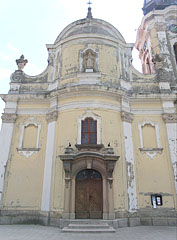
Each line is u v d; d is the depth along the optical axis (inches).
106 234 403.2
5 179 562.3
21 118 632.4
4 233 409.4
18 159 582.9
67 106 597.9
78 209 503.8
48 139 585.9
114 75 655.1
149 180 560.1
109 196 495.8
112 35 734.5
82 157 516.1
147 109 635.5
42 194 537.3
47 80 690.8
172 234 406.3
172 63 754.8
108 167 508.4
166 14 837.8
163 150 586.6
